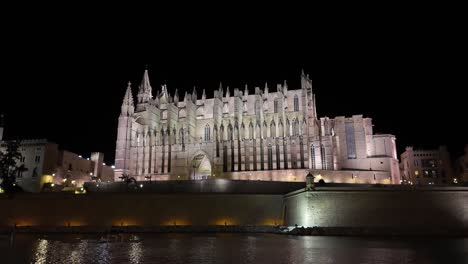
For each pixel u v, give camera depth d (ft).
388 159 335.67
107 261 87.45
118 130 372.99
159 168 359.05
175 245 123.13
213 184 241.55
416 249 106.42
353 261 83.46
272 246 117.08
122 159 364.38
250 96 379.14
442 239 142.41
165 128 380.17
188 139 370.53
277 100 371.97
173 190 246.47
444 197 170.09
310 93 352.69
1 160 279.49
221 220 201.87
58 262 86.58
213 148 347.15
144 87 436.35
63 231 196.75
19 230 199.72
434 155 390.42
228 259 88.48
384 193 172.65
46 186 295.89
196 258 90.74
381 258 87.92
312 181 179.52
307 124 341.21
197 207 204.74
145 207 206.90
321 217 172.76
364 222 169.78
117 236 169.89
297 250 105.19
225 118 380.17
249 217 202.90
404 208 170.19
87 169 390.83
